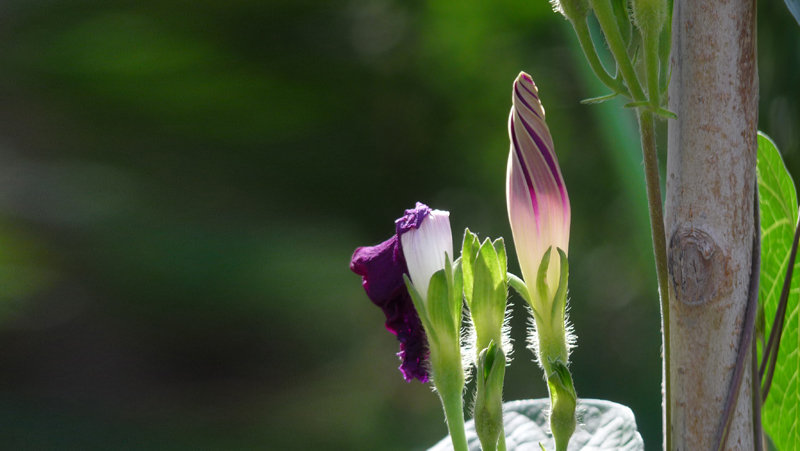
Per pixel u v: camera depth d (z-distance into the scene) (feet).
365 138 14.93
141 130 17.65
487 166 12.07
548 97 10.08
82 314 16.25
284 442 11.00
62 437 11.94
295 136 15.94
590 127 9.68
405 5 13.58
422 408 11.07
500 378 2.58
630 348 8.91
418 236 2.61
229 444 11.25
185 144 17.43
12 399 13.53
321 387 12.62
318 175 15.83
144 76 16.38
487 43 11.44
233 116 16.31
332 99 15.19
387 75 14.06
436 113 13.26
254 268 15.02
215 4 15.47
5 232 16.74
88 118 17.84
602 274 9.53
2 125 17.79
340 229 15.49
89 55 16.46
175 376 14.82
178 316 15.49
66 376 15.06
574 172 9.78
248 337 14.73
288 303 14.60
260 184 16.80
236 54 15.62
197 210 16.93
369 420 11.00
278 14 15.23
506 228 11.50
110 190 17.43
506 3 10.75
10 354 15.60
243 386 13.70
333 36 15.03
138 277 15.83
